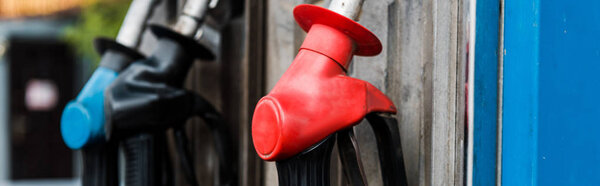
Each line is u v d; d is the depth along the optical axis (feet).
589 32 2.44
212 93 4.44
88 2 16.99
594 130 2.48
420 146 2.80
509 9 2.48
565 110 2.41
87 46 17.71
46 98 29.25
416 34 2.84
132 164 3.79
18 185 29.19
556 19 2.38
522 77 2.42
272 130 2.56
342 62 2.62
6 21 24.14
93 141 3.78
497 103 2.55
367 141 3.13
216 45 4.36
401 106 2.94
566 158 2.43
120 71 3.89
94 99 3.80
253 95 4.00
